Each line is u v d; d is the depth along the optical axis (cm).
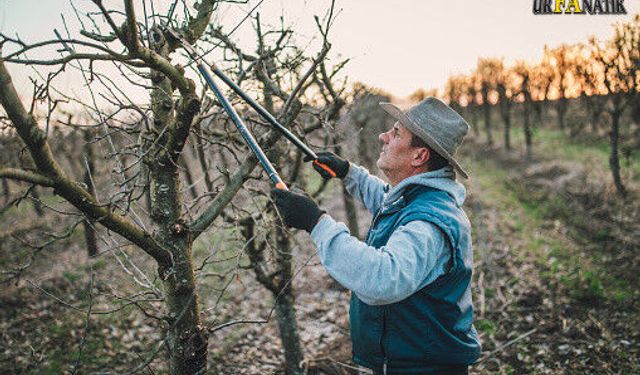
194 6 215
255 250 352
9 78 134
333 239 161
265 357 511
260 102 332
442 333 177
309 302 657
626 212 954
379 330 185
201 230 204
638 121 1515
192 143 242
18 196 160
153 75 193
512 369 449
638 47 900
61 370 505
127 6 136
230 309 621
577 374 434
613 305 586
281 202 169
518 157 1933
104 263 817
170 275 197
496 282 688
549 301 607
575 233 918
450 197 186
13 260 812
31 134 139
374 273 152
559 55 1898
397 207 191
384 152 206
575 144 1878
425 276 163
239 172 216
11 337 585
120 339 563
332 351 502
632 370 431
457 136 193
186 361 204
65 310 657
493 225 1022
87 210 163
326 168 232
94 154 641
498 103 2433
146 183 195
